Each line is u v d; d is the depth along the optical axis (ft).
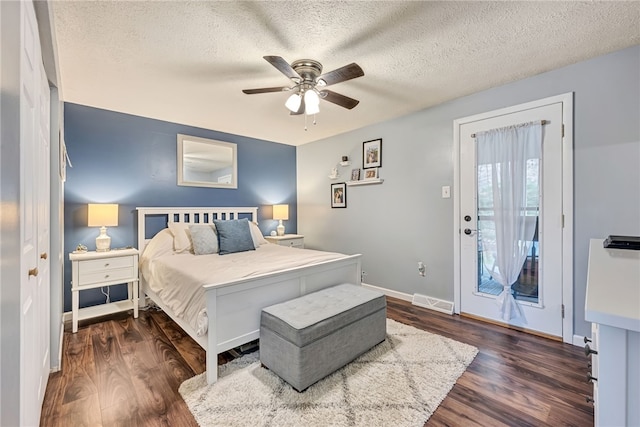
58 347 6.31
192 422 4.75
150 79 7.80
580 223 7.21
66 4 4.85
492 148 8.61
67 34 5.71
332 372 6.03
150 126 11.13
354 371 6.15
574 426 4.60
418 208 10.62
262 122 11.80
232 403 5.17
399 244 11.26
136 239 10.75
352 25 5.60
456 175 9.50
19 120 2.84
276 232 14.98
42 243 4.99
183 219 11.77
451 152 9.62
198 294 6.33
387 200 11.67
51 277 6.22
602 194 6.89
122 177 10.47
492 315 8.81
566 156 7.35
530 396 5.33
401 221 11.18
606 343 2.03
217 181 13.07
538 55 6.79
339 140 13.65
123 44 6.13
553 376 5.95
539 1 4.96
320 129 12.89
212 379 5.80
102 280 8.82
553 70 7.52
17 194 2.83
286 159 15.78
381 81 8.11
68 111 9.42
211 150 12.86
